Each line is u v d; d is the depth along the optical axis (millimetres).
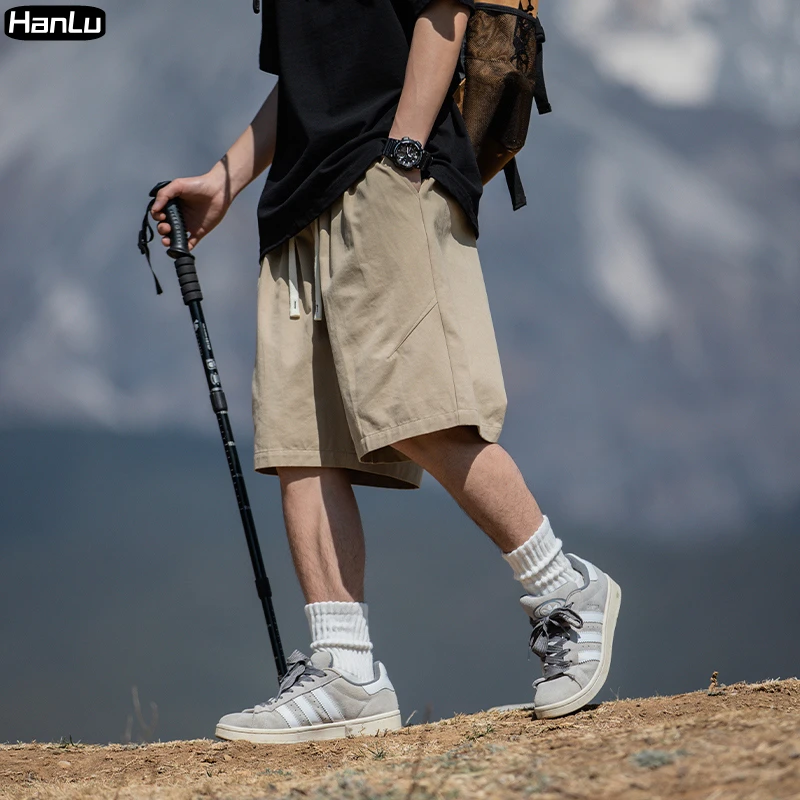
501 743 6621
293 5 8992
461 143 8766
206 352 9633
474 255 8766
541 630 8188
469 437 8266
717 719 6180
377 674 8953
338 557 8922
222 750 8344
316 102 8758
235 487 9352
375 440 8203
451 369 8117
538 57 9609
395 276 8227
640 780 4957
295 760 7848
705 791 4680
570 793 4922
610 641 8266
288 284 9047
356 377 8320
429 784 5371
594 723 7523
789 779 4617
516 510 8211
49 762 8391
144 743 9109
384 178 8266
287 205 8719
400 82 8617
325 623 8859
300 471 9062
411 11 8727
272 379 9023
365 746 7965
